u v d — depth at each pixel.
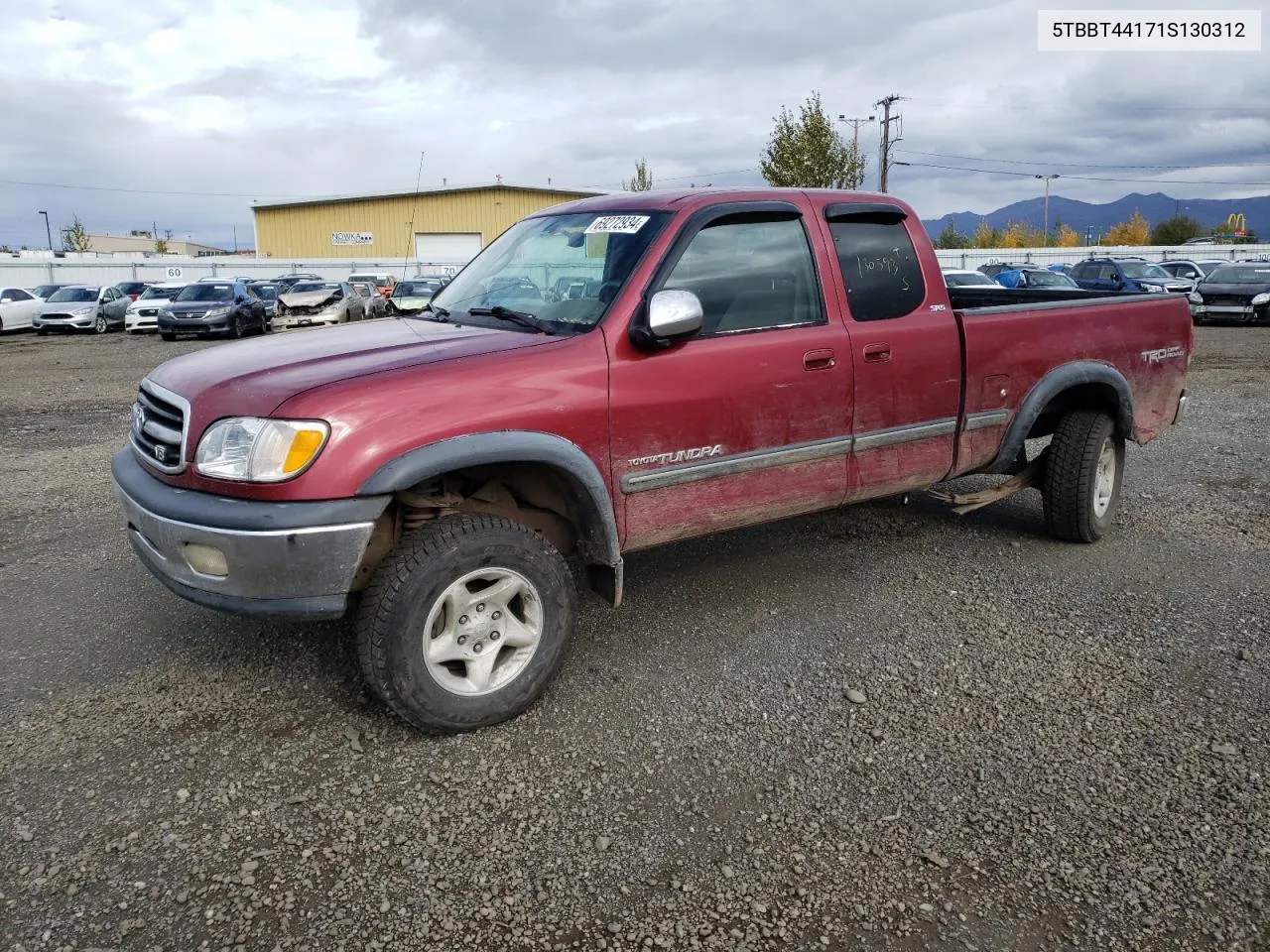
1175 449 7.98
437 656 3.13
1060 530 5.20
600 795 2.89
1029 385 4.73
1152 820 2.74
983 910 2.39
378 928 2.33
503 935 2.31
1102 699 3.46
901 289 4.29
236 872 2.53
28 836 2.66
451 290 4.39
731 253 3.79
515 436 3.14
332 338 3.73
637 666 3.77
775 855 2.61
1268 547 5.16
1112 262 25.17
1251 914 2.37
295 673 3.69
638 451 3.49
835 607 4.37
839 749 3.15
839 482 4.13
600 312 3.49
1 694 3.52
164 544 3.08
